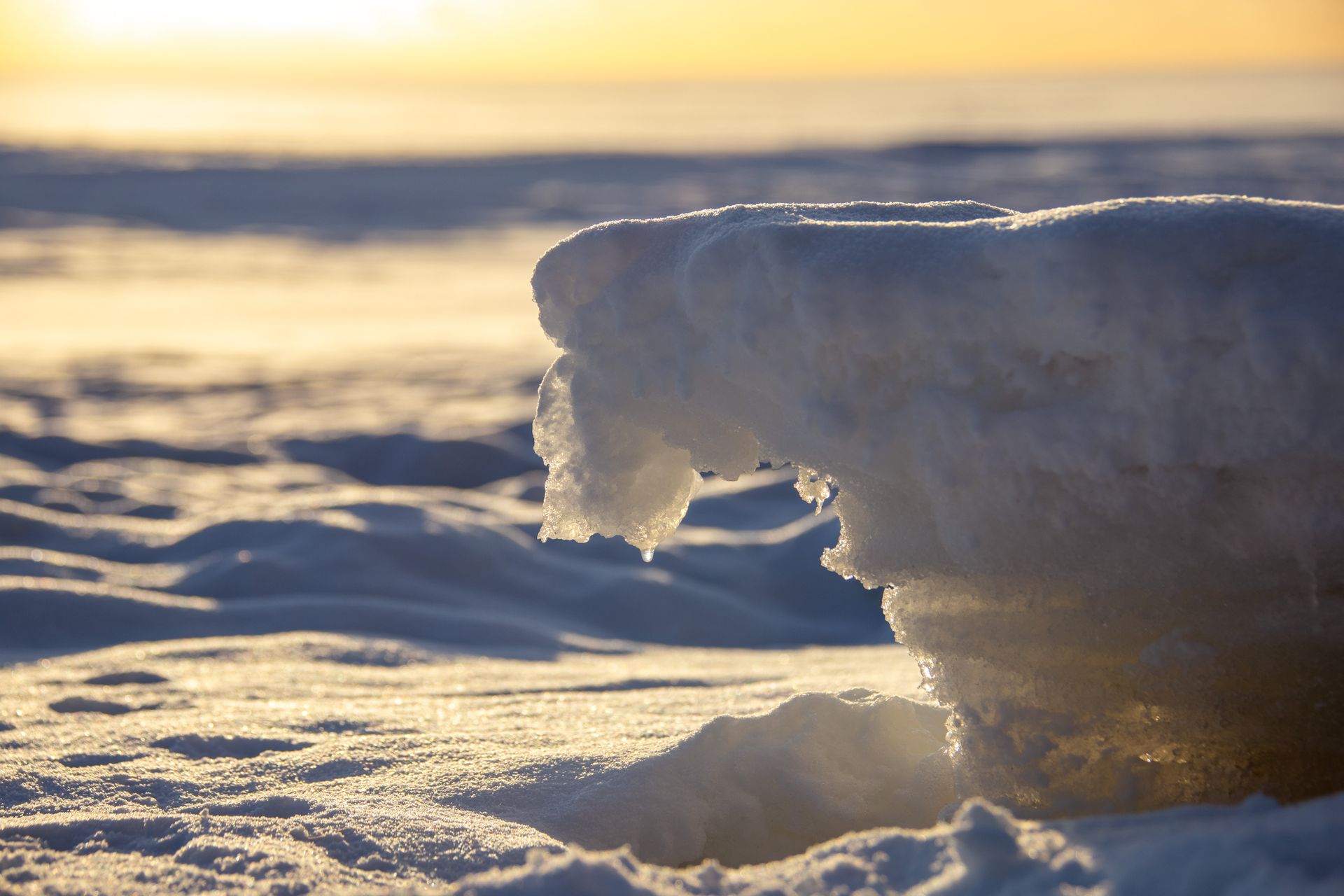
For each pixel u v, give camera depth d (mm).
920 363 2072
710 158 56250
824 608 6207
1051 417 1952
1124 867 1540
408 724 3129
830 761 2561
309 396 12984
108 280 23766
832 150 59344
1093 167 44000
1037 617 2129
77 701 3529
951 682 2275
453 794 2461
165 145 66688
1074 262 1896
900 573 2209
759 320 2182
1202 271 1853
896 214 2365
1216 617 1971
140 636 5012
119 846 2184
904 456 2117
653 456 2479
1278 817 1593
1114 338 1896
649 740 2777
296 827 2229
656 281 2350
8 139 69938
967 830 1652
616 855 1781
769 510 7781
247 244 30781
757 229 2193
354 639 4672
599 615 5875
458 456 9977
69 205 38250
